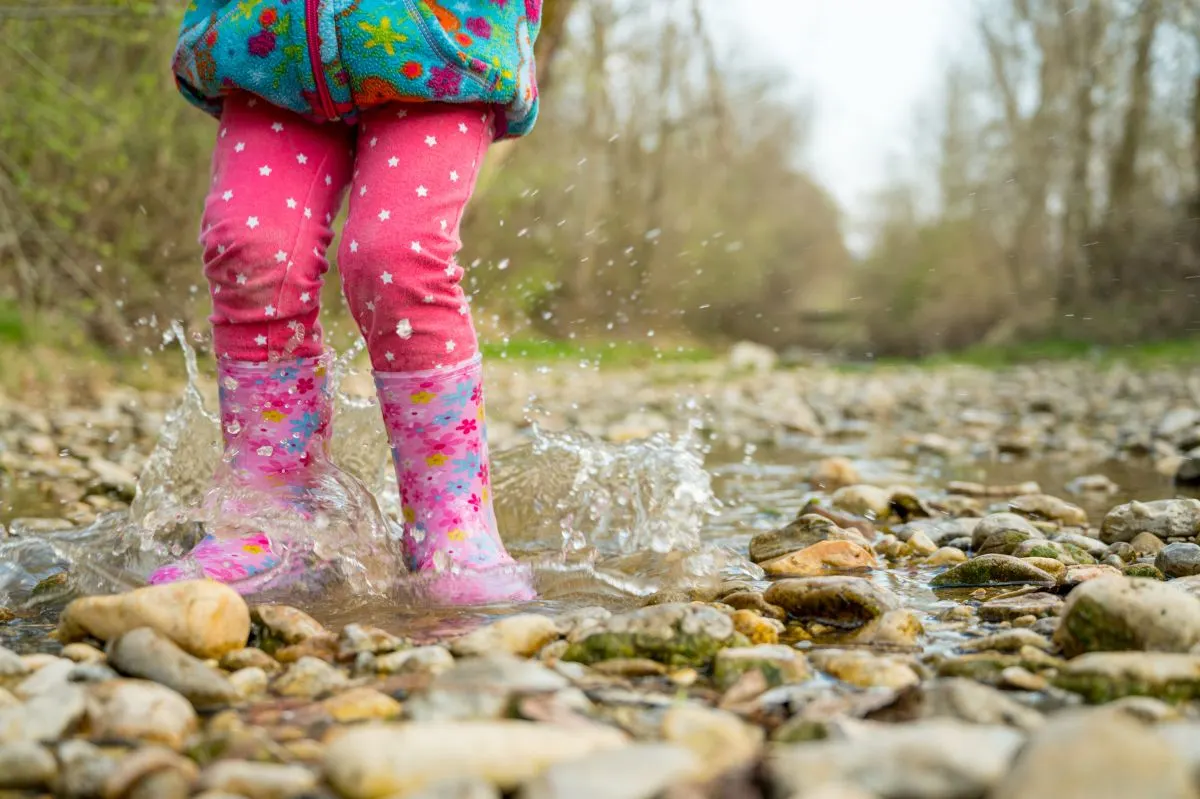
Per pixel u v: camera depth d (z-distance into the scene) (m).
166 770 0.92
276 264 1.67
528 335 8.42
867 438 4.87
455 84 1.61
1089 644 1.26
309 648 1.34
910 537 2.16
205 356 6.56
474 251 9.68
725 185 21.52
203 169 7.54
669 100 16.23
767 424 5.31
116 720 1.04
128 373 6.49
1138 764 0.80
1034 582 1.77
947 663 1.23
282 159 1.69
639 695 1.16
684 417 5.51
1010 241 21.22
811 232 27.30
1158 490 3.06
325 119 1.67
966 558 2.01
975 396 7.47
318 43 1.59
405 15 1.59
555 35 3.72
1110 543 2.18
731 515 2.65
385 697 1.14
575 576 1.69
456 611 1.58
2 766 0.92
